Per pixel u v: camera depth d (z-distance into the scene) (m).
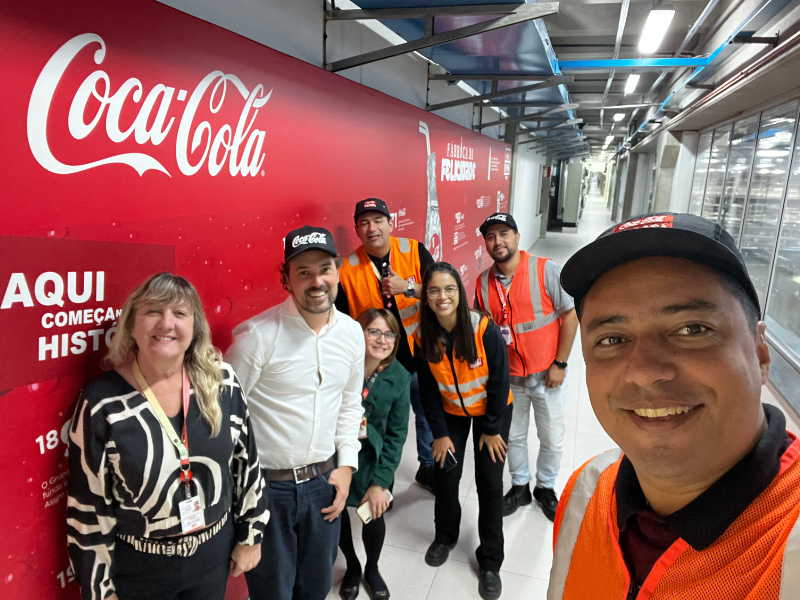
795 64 3.82
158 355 1.10
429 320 1.97
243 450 1.35
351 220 2.53
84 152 1.10
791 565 0.46
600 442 3.25
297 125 1.97
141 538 1.16
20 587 1.06
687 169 9.61
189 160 1.42
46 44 1.00
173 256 1.39
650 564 0.62
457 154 4.52
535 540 2.35
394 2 2.16
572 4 4.83
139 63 1.22
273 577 1.58
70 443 1.07
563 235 15.04
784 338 4.41
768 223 5.31
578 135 10.01
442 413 2.11
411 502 2.64
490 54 3.17
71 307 1.10
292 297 1.55
